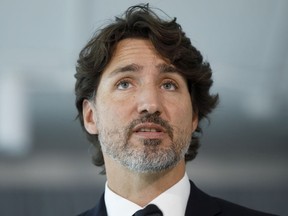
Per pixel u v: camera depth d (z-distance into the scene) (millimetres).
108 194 4648
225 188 10977
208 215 4488
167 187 4516
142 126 4391
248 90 10484
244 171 11023
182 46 4918
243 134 10938
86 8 9406
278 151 10977
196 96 5199
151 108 4371
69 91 10484
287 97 10547
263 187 11023
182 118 4512
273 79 10375
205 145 10938
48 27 9789
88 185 10836
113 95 4578
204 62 5250
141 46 4727
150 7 5535
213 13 9578
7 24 9758
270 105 10688
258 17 9648
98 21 9078
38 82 10383
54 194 10859
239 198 10969
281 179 11039
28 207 10680
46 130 10719
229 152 10852
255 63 10180
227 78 10336
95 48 4879
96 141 5500
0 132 10609
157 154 4344
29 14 9664
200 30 9734
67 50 10062
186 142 4543
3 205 10680
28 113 10633
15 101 10508
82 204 10781
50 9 9570
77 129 10703
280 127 10867
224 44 9969
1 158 10773
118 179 4570
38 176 10781
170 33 4824
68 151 10852
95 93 4898
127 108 4469
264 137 10930
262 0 9484
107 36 4812
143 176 4449
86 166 10852
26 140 10727
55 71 10320
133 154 4359
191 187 4664
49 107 10570
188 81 5027
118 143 4449
